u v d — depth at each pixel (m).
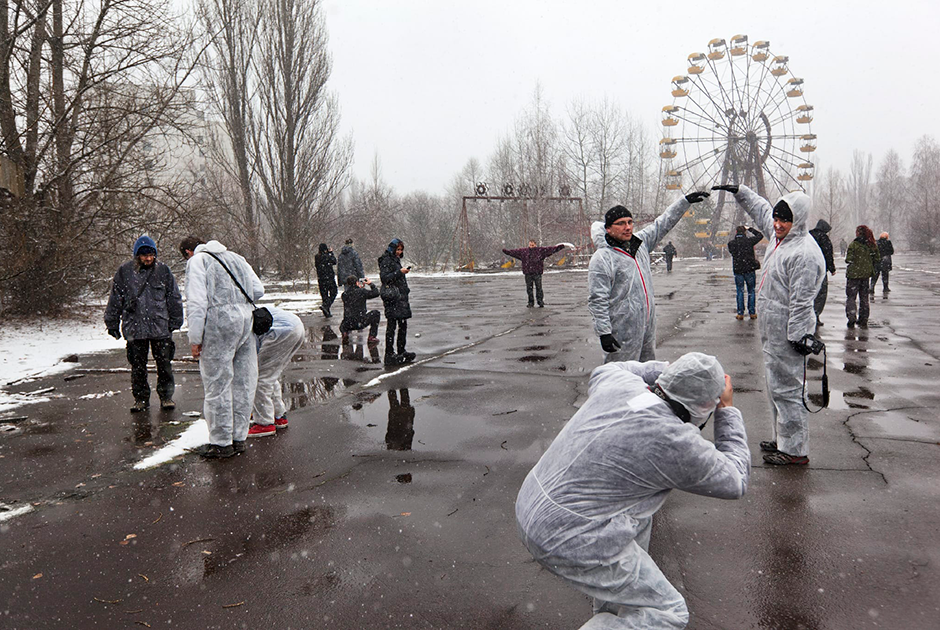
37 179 13.96
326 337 11.80
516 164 55.09
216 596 3.07
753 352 8.94
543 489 2.24
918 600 2.86
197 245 5.41
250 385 5.29
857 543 3.39
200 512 4.08
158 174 15.37
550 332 11.53
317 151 32.19
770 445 4.85
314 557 3.42
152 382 8.27
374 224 44.44
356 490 4.34
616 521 2.17
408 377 7.95
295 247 31.83
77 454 5.31
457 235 50.16
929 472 4.34
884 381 6.94
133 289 6.66
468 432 5.56
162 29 13.81
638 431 2.15
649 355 4.73
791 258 4.32
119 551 3.57
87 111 13.47
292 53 30.86
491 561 3.32
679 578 3.10
